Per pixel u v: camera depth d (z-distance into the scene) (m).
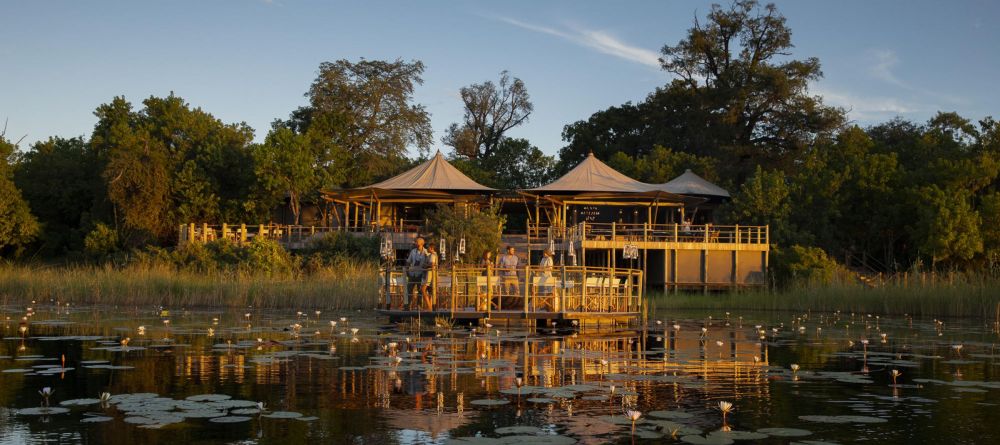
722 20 59.50
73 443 7.13
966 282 28.72
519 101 74.25
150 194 45.34
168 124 49.72
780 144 57.38
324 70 58.22
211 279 30.80
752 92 55.97
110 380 10.48
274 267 35.12
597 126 63.34
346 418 8.20
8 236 46.66
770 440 7.35
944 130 61.31
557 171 63.56
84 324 19.28
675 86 59.66
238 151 49.03
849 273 37.00
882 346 15.71
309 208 53.03
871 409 8.87
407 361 12.47
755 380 10.86
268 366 11.83
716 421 8.20
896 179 43.56
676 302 32.19
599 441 7.26
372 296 27.14
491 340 15.91
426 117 60.53
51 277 31.78
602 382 10.55
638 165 49.97
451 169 43.78
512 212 55.59
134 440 7.25
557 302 19.89
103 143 50.25
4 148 49.19
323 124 54.50
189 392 9.64
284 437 7.39
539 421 8.09
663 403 9.12
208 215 47.31
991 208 40.25
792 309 30.75
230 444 7.12
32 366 11.72
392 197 43.00
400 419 8.16
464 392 9.71
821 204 43.12
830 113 55.75
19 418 8.12
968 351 14.77
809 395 9.73
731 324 21.95
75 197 51.81
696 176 45.00
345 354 13.32
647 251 39.06
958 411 8.77
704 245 36.81
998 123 46.78
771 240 40.72
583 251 36.00
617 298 21.48
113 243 45.12
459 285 20.47
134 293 28.58
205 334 16.81
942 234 39.38
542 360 12.74
